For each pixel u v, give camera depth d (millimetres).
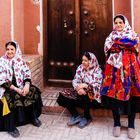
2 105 3938
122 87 3770
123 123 4215
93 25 5141
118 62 3779
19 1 5004
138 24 4402
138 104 3844
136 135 3887
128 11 4816
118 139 3793
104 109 4441
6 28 4695
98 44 5184
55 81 5426
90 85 4164
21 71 4129
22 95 3998
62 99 4340
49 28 5324
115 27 3879
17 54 4105
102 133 3965
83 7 5137
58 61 5383
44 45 5258
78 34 5188
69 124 4172
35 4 5137
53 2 5234
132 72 3801
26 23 5207
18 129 4102
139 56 4375
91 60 4203
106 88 3887
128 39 3779
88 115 4262
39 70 5059
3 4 4641
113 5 4883
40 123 4219
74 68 5324
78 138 3836
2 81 3922
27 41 5246
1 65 3953
